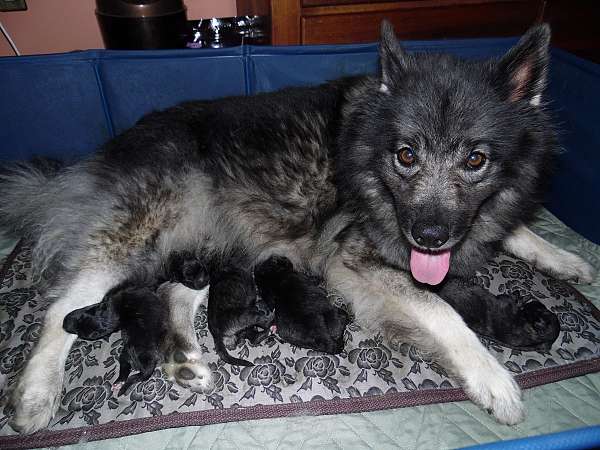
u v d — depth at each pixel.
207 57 0.69
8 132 0.72
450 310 0.49
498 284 0.58
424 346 0.49
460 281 0.55
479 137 0.42
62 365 0.48
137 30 0.81
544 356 0.50
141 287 0.53
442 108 0.42
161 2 0.81
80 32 0.95
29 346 0.52
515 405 0.44
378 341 0.52
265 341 0.53
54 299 0.52
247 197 0.58
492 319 0.50
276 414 0.46
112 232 0.54
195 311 0.57
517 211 0.53
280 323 0.52
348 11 0.68
